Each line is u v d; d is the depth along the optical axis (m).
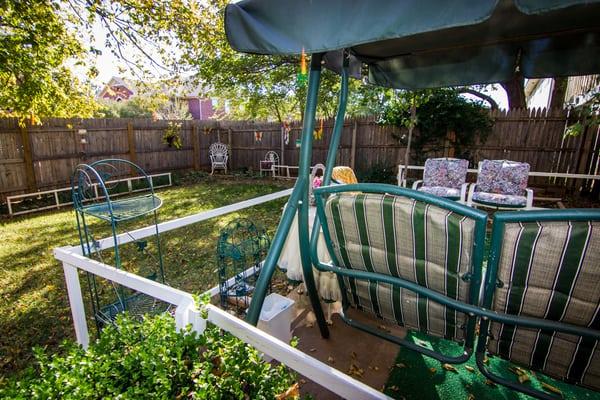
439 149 6.21
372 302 1.41
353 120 7.04
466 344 1.19
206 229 4.21
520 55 2.39
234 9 1.37
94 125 6.44
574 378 1.06
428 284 1.18
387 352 1.76
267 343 1.03
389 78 2.84
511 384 1.11
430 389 1.51
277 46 1.29
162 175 7.53
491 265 1.00
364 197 1.17
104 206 2.01
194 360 1.01
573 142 5.27
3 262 3.22
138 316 1.93
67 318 2.28
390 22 1.05
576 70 2.26
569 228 0.84
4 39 3.52
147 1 4.53
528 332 1.04
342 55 2.06
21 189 5.53
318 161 7.77
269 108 9.95
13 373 1.80
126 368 0.97
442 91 5.73
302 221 1.60
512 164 4.22
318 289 1.90
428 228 1.06
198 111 19.06
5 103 4.16
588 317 0.92
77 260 1.62
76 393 0.87
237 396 0.90
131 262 3.21
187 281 2.82
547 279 0.93
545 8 0.83
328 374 0.90
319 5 1.18
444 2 0.95
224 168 8.91
